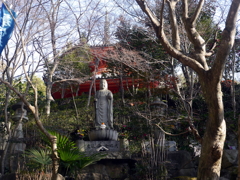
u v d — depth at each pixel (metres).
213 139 7.27
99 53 14.92
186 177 9.83
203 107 14.33
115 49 14.56
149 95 13.23
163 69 14.44
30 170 10.02
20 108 13.34
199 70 7.47
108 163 10.40
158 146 10.23
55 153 7.91
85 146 10.72
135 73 14.80
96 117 11.86
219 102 7.16
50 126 13.69
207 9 14.23
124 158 10.37
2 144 12.76
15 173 9.80
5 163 12.00
